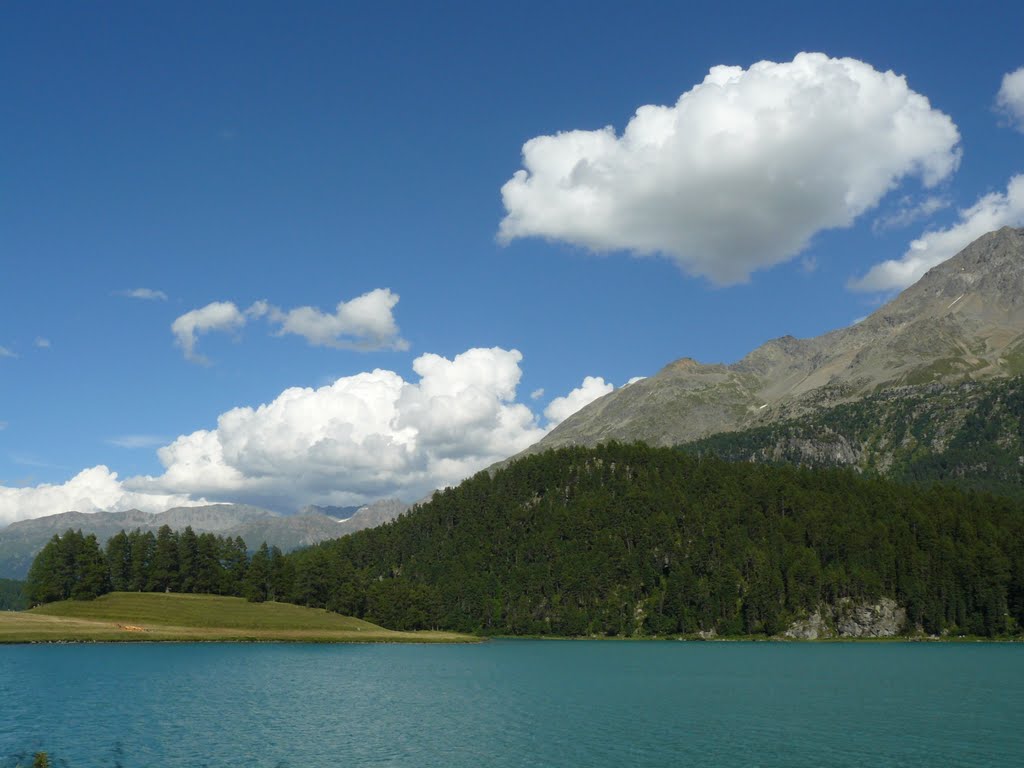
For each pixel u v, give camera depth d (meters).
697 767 73.75
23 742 77.44
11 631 186.25
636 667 179.62
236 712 98.94
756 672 168.50
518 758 76.69
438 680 144.50
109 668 144.12
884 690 135.00
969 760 77.94
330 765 72.44
